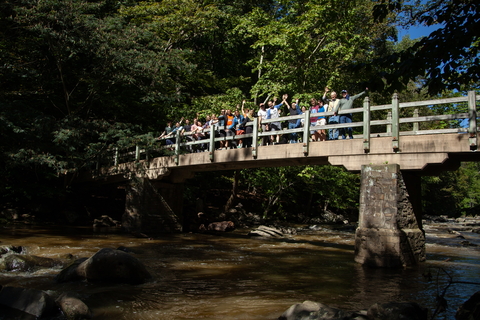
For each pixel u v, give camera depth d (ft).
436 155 24.94
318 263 27.71
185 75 69.46
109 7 70.49
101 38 48.70
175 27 68.08
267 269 25.26
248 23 67.31
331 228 62.39
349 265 26.76
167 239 41.57
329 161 30.09
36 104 60.08
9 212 51.08
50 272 22.35
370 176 27.02
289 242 41.63
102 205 62.59
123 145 47.24
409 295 18.81
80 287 19.24
